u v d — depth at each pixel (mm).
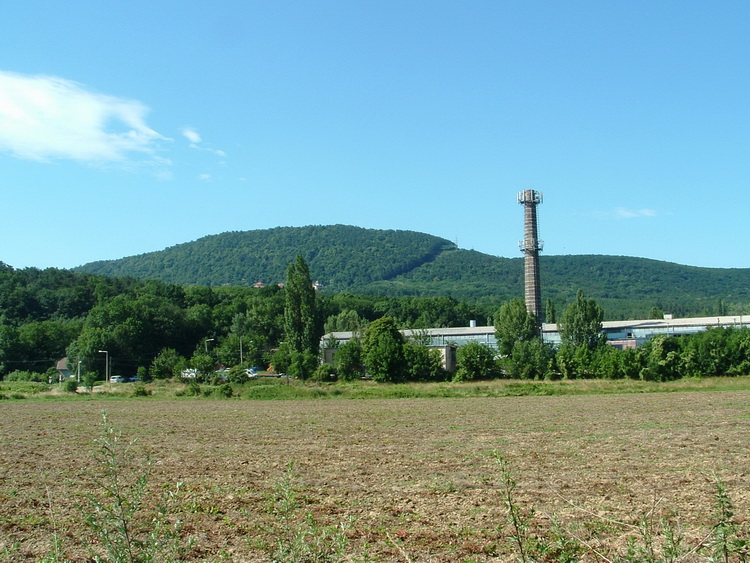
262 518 16859
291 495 9906
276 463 27203
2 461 28875
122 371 125562
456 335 127625
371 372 89438
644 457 26609
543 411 50000
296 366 96188
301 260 106438
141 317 134750
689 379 76562
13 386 103875
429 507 18312
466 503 18734
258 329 154125
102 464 8906
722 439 31516
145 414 54406
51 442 36000
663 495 19000
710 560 8633
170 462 27625
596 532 14570
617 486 20625
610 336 125875
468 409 53688
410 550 14117
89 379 94625
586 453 28109
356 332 118312
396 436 36281
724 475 22109
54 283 181250
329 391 75438
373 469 25266
